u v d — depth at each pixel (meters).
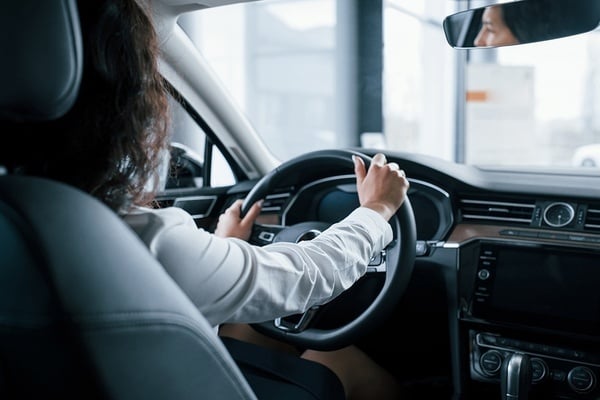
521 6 1.10
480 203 1.37
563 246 1.27
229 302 0.67
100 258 0.49
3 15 0.47
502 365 1.27
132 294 0.50
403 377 1.64
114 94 0.61
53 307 0.46
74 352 0.47
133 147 0.64
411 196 1.41
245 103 6.40
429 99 5.80
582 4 1.05
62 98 0.49
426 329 1.54
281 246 0.78
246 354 1.40
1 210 0.48
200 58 1.55
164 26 1.40
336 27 6.23
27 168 0.60
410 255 1.07
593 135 5.46
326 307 1.15
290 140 6.59
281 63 6.49
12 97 0.47
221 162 1.79
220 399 0.60
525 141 5.57
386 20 6.00
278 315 0.74
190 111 1.65
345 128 6.32
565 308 1.26
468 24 1.20
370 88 6.18
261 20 6.36
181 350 0.55
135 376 0.51
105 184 0.62
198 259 0.64
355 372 1.47
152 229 0.62
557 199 1.32
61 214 0.49
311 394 1.24
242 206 1.30
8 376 0.52
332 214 1.48
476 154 5.66
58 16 0.49
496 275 1.32
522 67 5.47
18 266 0.47
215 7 1.42
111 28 0.59
